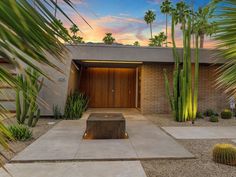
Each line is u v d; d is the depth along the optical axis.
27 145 5.66
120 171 4.08
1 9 0.67
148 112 11.50
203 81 11.74
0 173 3.91
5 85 0.86
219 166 4.44
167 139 6.42
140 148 5.46
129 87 14.02
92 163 4.48
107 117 6.92
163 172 4.09
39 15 0.75
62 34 0.84
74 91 11.74
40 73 0.86
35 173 3.96
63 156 4.80
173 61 10.88
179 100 9.45
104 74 13.92
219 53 1.72
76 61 11.15
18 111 7.76
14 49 0.73
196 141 6.36
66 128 7.76
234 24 1.53
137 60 10.75
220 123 9.27
